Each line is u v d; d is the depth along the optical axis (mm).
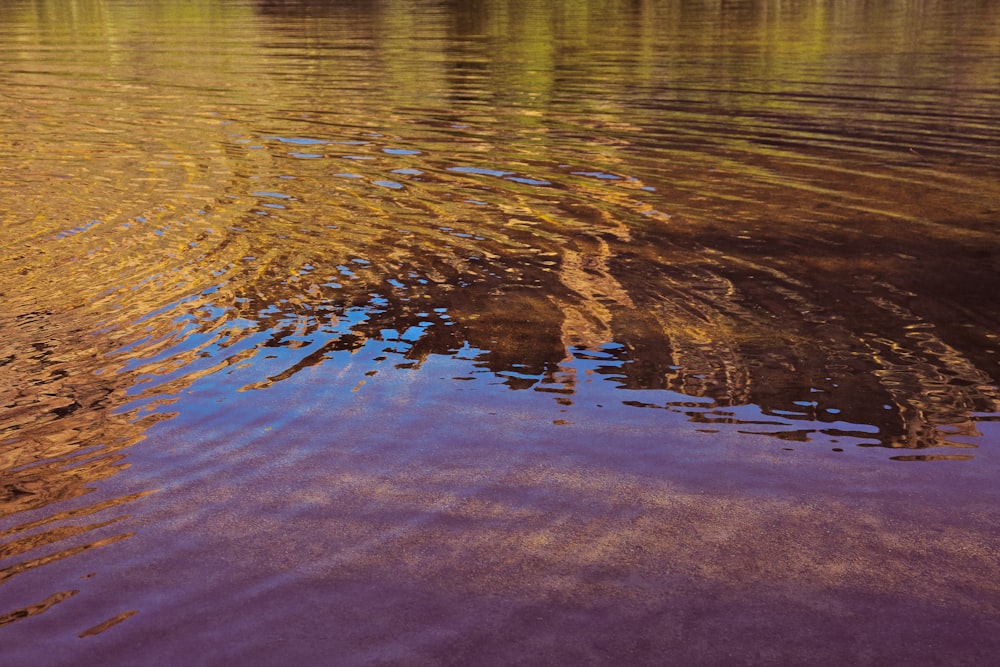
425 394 4023
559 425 3764
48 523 3078
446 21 23094
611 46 17312
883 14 23000
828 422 3785
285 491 3281
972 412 3861
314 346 4508
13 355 4332
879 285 5324
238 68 14758
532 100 11719
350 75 13906
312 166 8336
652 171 8117
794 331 4695
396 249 6020
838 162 8336
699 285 5352
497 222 6641
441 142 9344
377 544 2979
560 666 2443
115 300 5043
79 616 2625
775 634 2574
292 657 2469
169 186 7574
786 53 15781
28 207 6879
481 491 3289
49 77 13891
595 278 5484
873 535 3035
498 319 4859
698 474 3404
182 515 3133
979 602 2707
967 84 12180
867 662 2467
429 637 2551
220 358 4352
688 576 2830
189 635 2549
